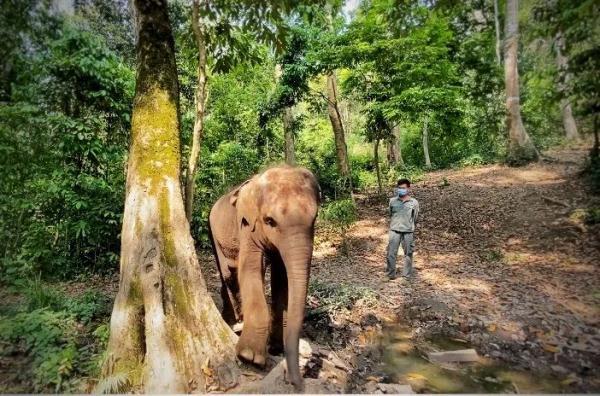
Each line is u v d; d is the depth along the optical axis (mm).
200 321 3561
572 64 5992
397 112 10258
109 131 6973
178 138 3979
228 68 6371
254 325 3572
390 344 4551
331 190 13820
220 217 4598
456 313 5250
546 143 11844
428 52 9289
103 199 6730
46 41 5879
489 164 15086
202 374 3361
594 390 3436
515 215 9008
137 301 3459
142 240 3551
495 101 11336
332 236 10102
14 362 3543
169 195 3732
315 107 13016
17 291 5242
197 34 4797
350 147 22344
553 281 5848
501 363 4008
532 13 6160
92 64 6168
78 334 4195
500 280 6223
